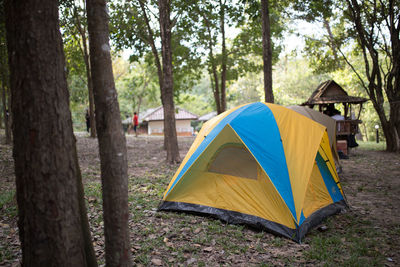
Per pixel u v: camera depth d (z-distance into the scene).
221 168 5.61
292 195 4.76
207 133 5.94
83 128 39.41
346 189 7.56
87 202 6.13
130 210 5.68
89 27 2.57
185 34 14.84
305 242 4.48
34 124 2.18
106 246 2.65
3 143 14.78
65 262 2.32
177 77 16.66
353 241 4.45
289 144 5.25
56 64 2.27
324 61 16.47
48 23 2.22
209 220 5.28
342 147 12.36
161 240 4.43
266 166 4.98
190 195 5.71
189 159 5.84
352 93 27.91
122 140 2.64
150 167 10.34
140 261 3.83
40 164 2.20
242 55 16.58
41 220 2.23
